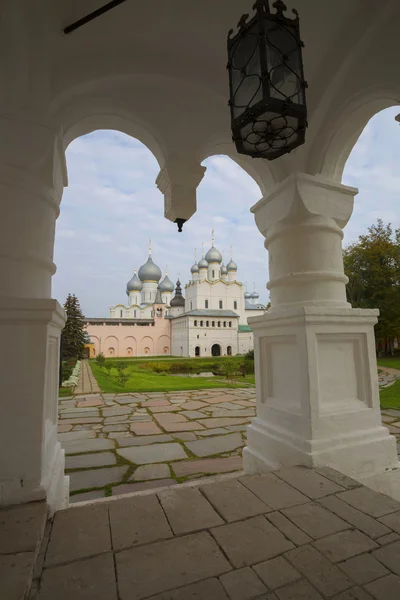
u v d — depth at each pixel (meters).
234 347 55.03
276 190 3.41
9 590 1.43
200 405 8.80
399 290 30.05
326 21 2.93
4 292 2.28
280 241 3.46
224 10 2.81
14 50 2.23
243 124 1.94
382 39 2.79
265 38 1.88
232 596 1.49
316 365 2.97
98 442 5.53
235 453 4.93
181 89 3.19
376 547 1.82
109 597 1.48
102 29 2.72
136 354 57.62
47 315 2.25
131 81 2.99
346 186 3.40
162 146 3.34
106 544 1.86
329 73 3.15
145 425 6.68
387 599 1.46
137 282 72.00
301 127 1.94
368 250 31.17
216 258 64.25
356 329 3.19
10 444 2.14
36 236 2.45
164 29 2.88
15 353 2.19
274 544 1.85
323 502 2.29
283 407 3.25
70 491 3.66
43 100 2.49
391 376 18.16
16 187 2.37
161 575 1.62
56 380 2.94
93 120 3.16
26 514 1.99
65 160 2.91
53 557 1.75
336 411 3.01
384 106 3.07
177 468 4.33
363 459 3.02
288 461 3.04
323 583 1.56
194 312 54.25
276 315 3.24
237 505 2.27
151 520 2.10
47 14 2.31
